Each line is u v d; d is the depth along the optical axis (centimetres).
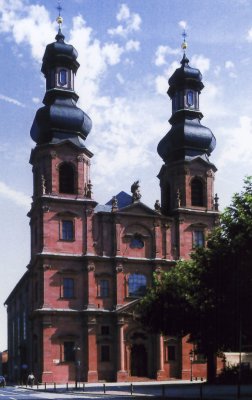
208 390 5253
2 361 15475
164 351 8781
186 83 9919
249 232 4719
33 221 9069
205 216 9494
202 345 6250
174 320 6675
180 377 8750
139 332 8688
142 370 8681
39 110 9038
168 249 9206
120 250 8888
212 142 9862
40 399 4709
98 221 8931
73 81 9256
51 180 8700
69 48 9194
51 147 8762
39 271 8494
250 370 6381
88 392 5619
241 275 4678
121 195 9744
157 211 9250
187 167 9544
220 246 4941
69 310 8394
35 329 8606
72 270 8550
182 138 9662
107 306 8669
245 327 4916
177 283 6838
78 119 8988
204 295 5288
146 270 9000
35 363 8525
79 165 8869
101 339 8500
